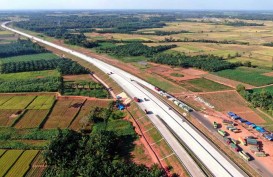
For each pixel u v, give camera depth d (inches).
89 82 7273.6
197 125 4810.5
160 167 3750.0
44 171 3713.1
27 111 5570.9
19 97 6314.0
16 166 3814.0
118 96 6368.1
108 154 3922.2
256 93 6023.6
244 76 7652.6
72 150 3917.3
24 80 7273.6
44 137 4566.9
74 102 6048.2
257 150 3927.2
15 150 4192.9
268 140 4284.0
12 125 4982.8
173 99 5900.6
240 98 6117.1
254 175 3457.2
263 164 3668.8
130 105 5782.5
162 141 4264.3
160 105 5644.7
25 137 4569.4
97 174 3371.1
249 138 4227.4
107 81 7514.8
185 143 4178.2
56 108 5753.0
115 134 4350.4
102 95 6402.6
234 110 5516.7
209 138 4365.2
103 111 5344.5
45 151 3853.3
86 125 5022.1
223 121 4827.8
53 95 6417.3
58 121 5177.2
